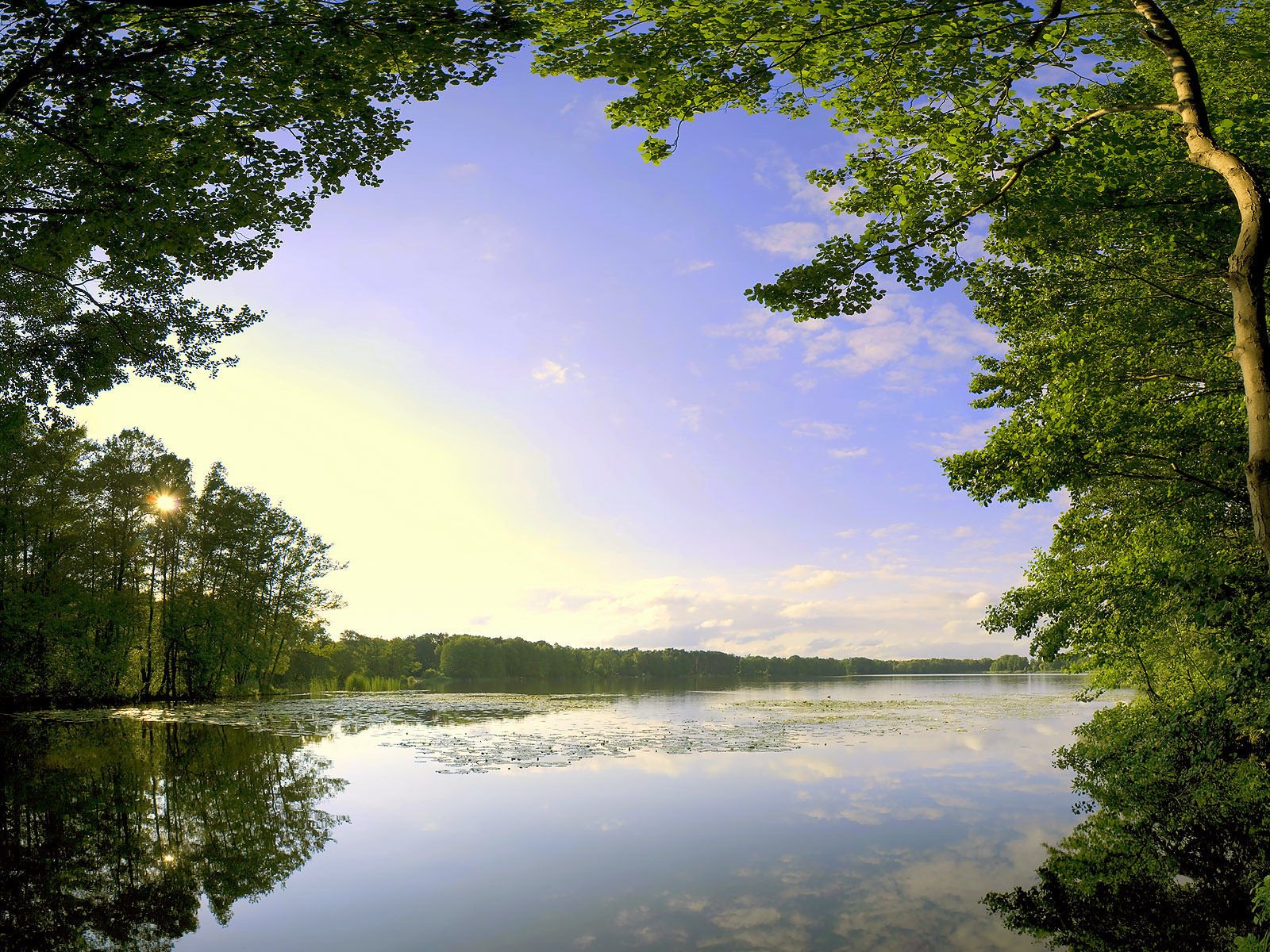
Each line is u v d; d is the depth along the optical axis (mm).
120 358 15109
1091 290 12188
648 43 7137
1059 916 8539
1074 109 8141
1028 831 12359
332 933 7902
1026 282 12375
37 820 12914
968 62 7430
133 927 8117
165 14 7191
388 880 9703
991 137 8312
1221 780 14375
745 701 49156
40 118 8594
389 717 33781
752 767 18781
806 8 6660
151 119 8734
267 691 52625
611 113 8008
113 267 12133
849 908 8703
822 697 55188
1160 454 11328
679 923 8211
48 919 8312
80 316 14734
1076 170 8203
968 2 6609
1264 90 9445
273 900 8938
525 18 7109
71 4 6941
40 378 14938
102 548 38531
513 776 17359
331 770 18156
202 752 21156
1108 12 7059
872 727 29516
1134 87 7555
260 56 7711
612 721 32312
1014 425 12672
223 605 45844
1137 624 14805
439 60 7629
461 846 11344
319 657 76062
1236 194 6086
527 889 9297
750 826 12609
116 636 39250
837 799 14859
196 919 8352
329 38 7332
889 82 7984
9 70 7820
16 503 34188
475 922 8219
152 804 14133
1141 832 12258
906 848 11297
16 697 35281
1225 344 11438
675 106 7879
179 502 44812
